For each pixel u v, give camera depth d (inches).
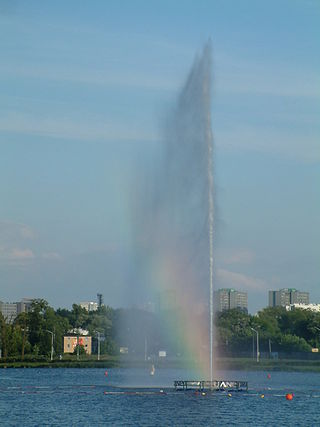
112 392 5984.3
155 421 4335.6
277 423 4315.9
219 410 4800.7
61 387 6692.9
